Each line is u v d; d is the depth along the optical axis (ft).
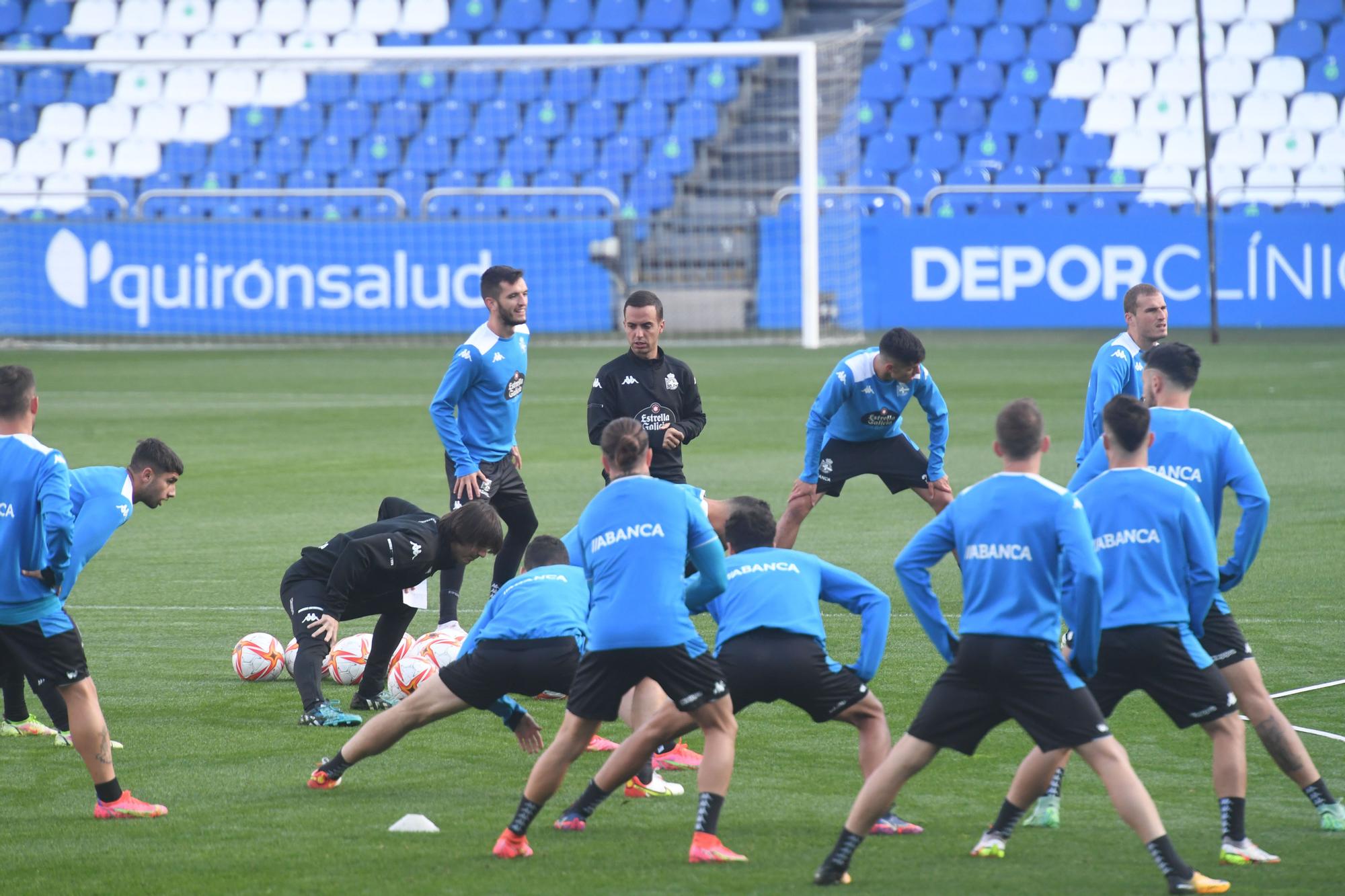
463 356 87.81
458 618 93.04
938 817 57.26
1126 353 78.33
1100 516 53.93
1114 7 331.16
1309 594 93.15
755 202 312.91
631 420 56.44
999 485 50.88
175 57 255.29
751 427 175.73
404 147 327.26
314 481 141.59
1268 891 48.26
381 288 293.23
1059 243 287.07
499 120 327.26
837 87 325.01
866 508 127.24
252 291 292.20
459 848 53.62
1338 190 303.89
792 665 55.11
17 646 56.29
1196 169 313.32
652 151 319.68
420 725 60.18
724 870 51.29
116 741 67.67
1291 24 325.01
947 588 98.07
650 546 53.88
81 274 290.76
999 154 319.47
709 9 335.26
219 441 168.35
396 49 253.03
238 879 50.47
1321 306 282.36
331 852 53.11
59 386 224.53
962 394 198.90
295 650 78.38
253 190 307.78
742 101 329.31
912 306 291.38
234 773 63.00
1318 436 156.87
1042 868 51.13
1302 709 70.28
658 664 52.85
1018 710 49.73
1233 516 118.52
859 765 64.03
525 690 59.36
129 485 62.54
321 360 259.39
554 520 120.47
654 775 60.85
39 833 55.42
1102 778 49.08
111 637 87.71
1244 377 209.15
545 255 292.81
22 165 330.54
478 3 343.46
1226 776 52.06
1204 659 52.85
